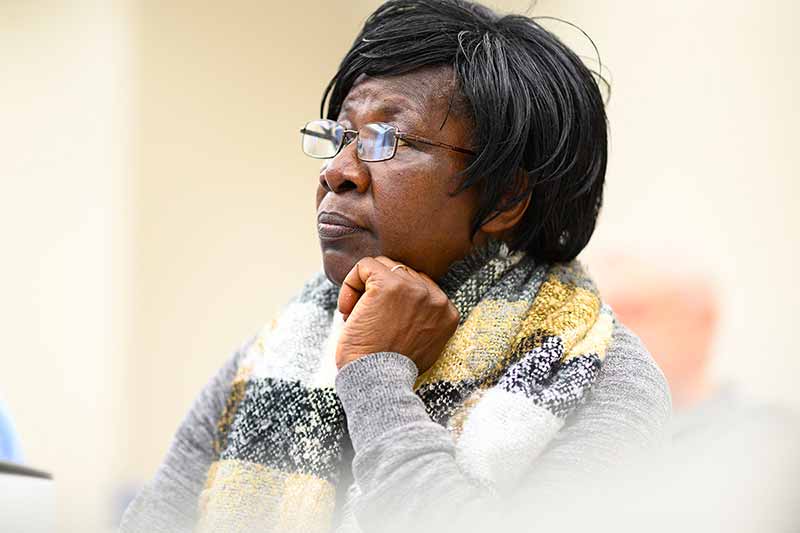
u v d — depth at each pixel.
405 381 4.80
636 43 13.55
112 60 15.54
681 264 8.91
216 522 5.14
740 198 13.16
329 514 5.11
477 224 5.28
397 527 4.37
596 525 3.28
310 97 15.79
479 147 5.16
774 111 13.06
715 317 8.81
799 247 12.80
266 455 5.25
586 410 4.94
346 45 15.64
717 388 8.89
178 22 15.74
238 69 15.84
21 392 15.68
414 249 5.20
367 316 4.94
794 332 12.66
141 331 15.55
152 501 5.62
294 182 15.98
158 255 15.55
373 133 5.13
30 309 15.77
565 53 5.43
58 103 15.81
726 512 2.92
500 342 5.11
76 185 15.70
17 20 16.05
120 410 15.42
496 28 5.40
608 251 9.35
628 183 13.77
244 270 15.86
